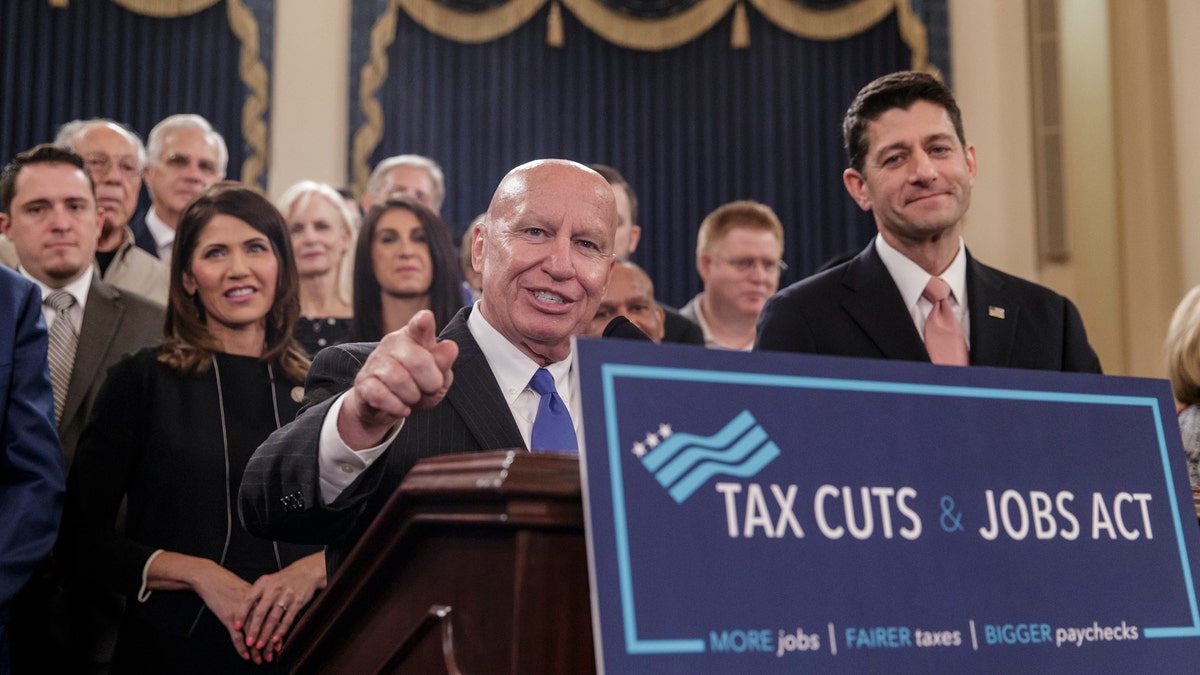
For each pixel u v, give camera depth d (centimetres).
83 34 666
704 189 704
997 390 105
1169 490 112
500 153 696
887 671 91
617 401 86
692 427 89
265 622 226
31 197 288
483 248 187
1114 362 625
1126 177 634
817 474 93
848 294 218
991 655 96
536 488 90
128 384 253
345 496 136
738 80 710
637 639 82
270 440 142
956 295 221
